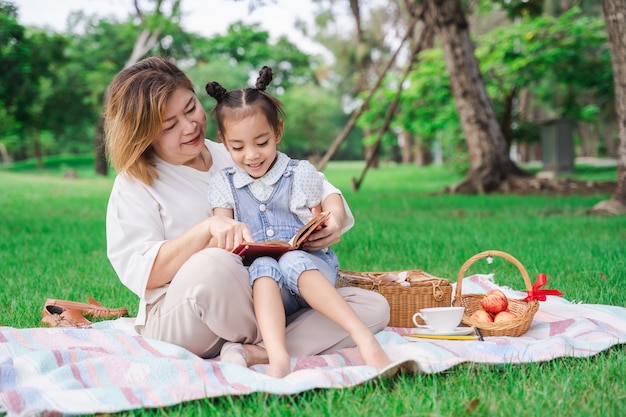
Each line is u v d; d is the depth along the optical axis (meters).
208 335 3.03
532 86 29.17
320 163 15.08
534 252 6.35
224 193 3.26
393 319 3.67
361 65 30.98
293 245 2.92
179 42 35.50
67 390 2.45
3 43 21.33
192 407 2.36
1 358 2.82
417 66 19.98
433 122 20.45
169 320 3.01
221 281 2.84
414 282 3.67
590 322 3.48
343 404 2.36
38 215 12.07
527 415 2.23
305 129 58.00
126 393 2.41
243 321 2.92
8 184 21.08
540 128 21.33
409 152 47.28
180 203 3.24
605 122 41.12
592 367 2.78
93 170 38.44
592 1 25.06
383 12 28.00
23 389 2.41
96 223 10.43
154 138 3.08
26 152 64.19
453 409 2.29
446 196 14.81
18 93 26.06
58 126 39.16
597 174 20.02
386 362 2.69
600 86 20.31
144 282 3.03
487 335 3.44
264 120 3.11
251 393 2.42
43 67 26.94
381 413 2.26
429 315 3.37
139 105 3.02
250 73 47.19
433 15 15.01
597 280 4.98
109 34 36.53
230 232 2.88
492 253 3.69
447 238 7.55
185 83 3.16
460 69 15.26
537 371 2.75
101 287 5.30
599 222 8.73
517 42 18.81
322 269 3.05
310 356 2.91
